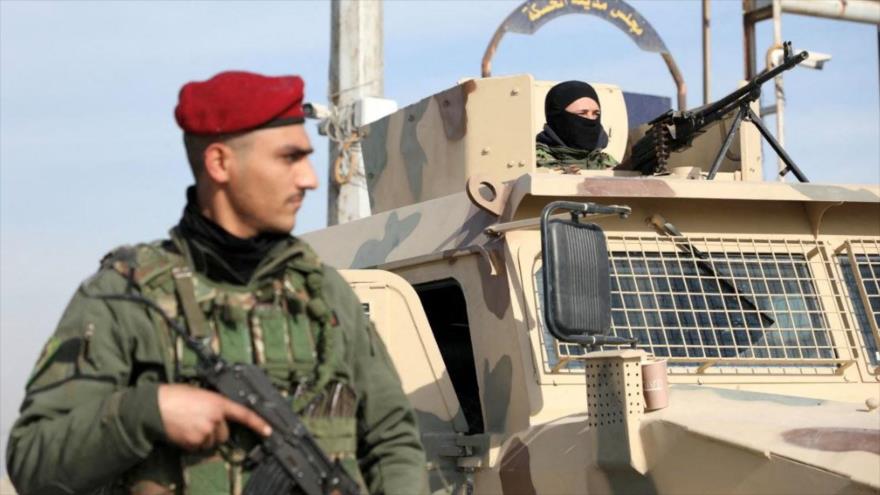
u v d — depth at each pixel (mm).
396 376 2975
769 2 12328
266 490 2562
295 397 2668
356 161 11297
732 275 5270
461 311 5965
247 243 2707
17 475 2582
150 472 2617
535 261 4984
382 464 2914
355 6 11484
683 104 10438
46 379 2598
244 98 2686
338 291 2873
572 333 4246
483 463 4812
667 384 4203
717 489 3869
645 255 5184
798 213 5547
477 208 5234
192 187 2795
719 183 5199
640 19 10727
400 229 5715
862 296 5477
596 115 6512
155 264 2688
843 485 3500
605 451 4148
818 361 5223
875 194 5484
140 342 2629
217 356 2596
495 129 6102
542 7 10359
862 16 13258
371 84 11477
